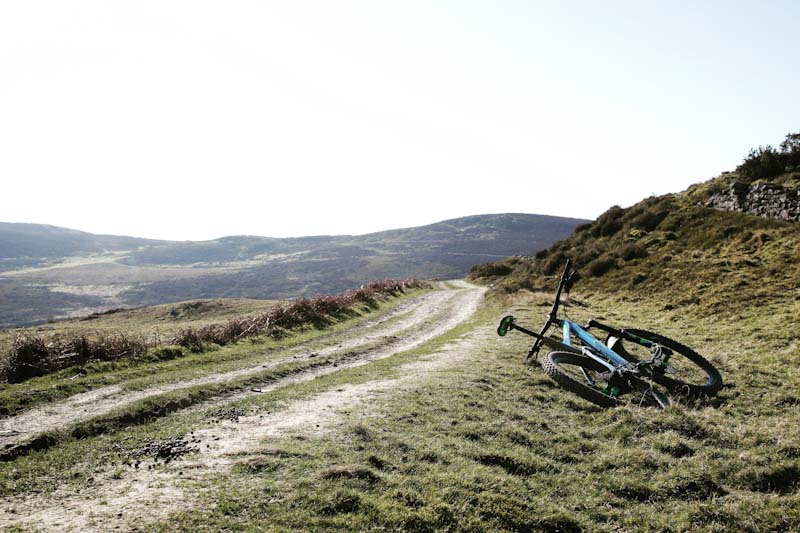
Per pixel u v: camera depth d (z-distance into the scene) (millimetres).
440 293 51125
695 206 35219
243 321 25219
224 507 5031
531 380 11141
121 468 6941
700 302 21141
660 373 10305
